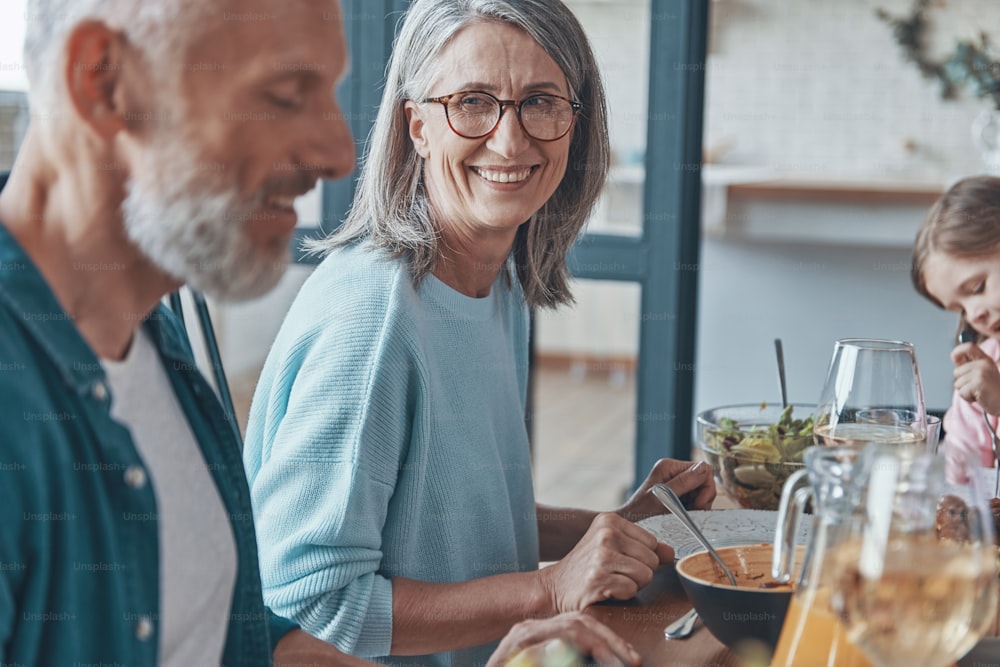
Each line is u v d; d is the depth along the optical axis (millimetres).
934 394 4355
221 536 897
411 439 1155
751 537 1174
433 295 1214
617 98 2373
